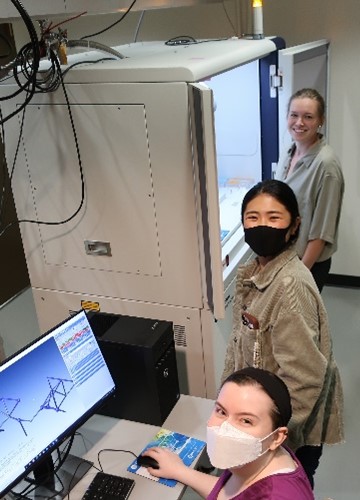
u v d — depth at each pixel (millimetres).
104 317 1918
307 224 2697
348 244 3832
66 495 1544
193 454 1657
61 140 1895
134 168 1823
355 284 3926
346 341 3322
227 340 2115
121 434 1778
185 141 1713
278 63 2588
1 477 1404
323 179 2592
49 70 1790
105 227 1958
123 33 3699
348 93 3467
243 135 2848
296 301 1470
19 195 2061
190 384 2105
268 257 1565
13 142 1975
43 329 2285
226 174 2998
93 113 1805
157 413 1783
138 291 2012
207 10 3451
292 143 2771
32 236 2109
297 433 1541
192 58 1839
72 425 1599
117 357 1750
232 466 1217
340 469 2436
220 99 2791
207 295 1891
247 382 1232
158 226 1871
